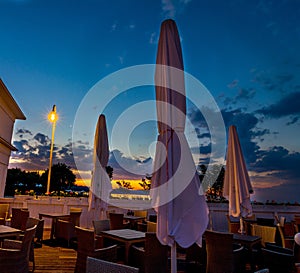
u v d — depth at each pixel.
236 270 3.55
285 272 3.35
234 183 5.47
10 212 8.42
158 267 3.48
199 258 4.15
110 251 3.72
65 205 8.67
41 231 6.04
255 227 4.91
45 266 4.57
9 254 3.01
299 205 8.43
